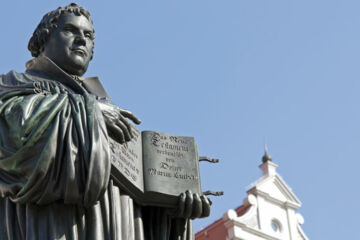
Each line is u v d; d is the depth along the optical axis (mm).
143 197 6863
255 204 21312
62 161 6188
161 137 7203
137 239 6711
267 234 20953
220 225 20672
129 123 6914
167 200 6926
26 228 6203
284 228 21562
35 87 6645
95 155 6195
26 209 6250
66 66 7125
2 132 6305
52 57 7148
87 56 7246
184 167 7117
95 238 6273
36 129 6211
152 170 6965
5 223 6371
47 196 6160
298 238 21703
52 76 6980
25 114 6266
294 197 22234
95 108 6492
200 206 6961
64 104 6438
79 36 7207
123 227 6590
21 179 6211
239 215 21500
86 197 6168
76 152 6219
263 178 22078
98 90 7230
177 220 7047
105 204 6449
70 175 6105
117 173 6598
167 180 6969
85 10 7355
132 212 6727
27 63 7238
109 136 6695
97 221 6340
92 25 7410
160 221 6957
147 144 7090
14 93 6543
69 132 6262
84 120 6371
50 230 6168
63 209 6273
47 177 6145
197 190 7031
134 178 6781
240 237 20234
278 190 22141
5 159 6191
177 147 7227
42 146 6180
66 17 7238
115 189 6625
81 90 6816
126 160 6785
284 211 21922
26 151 6148
